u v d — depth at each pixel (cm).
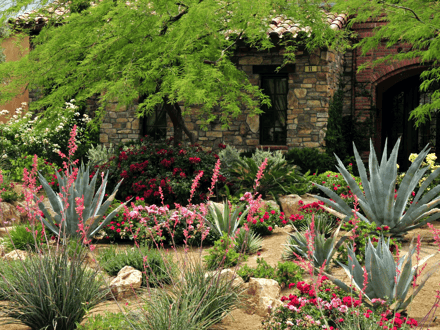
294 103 1231
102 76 802
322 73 1206
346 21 1283
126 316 351
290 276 491
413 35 847
